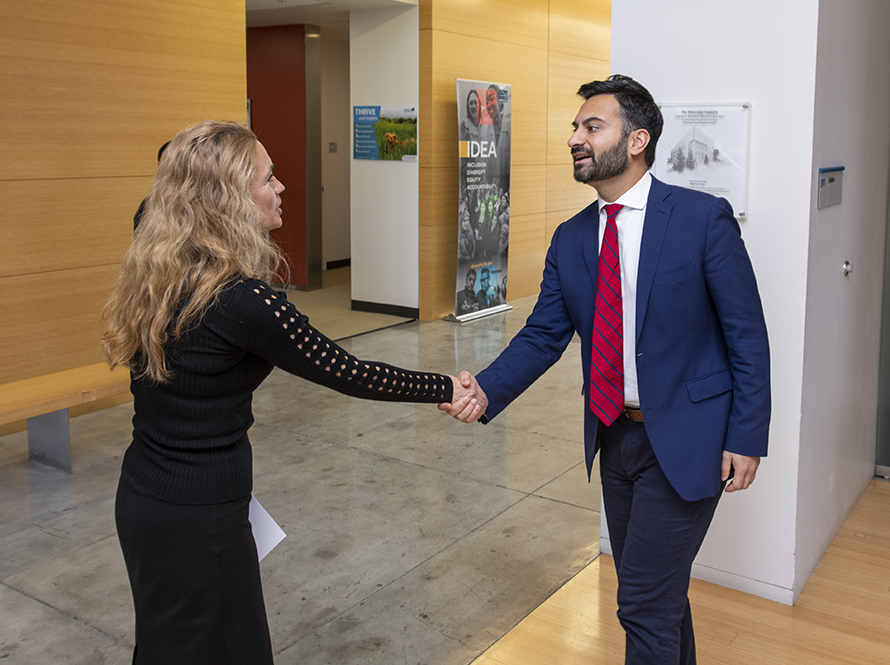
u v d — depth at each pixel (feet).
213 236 5.17
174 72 18.47
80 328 17.12
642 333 6.59
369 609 9.71
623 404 6.88
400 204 27.45
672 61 9.60
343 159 38.96
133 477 5.33
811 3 8.64
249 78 33.04
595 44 34.32
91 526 12.14
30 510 12.74
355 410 17.99
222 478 5.26
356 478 13.94
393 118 26.96
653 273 6.54
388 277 28.19
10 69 15.37
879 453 13.33
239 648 5.47
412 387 6.20
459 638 9.06
